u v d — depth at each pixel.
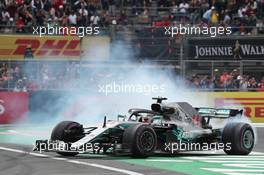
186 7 109.00
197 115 50.97
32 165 42.22
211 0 110.38
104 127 46.06
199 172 39.19
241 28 103.81
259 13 109.88
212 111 51.81
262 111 87.94
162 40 97.06
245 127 50.44
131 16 108.06
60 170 39.44
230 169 40.94
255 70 95.81
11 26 96.38
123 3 110.56
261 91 90.69
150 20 107.25
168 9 109.81
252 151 54.03
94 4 107.69
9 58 93.12
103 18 105.56
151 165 42.34
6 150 52.53
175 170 39.94
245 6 110.06
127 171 38.91
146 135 45.62
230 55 96.75
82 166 41.41
